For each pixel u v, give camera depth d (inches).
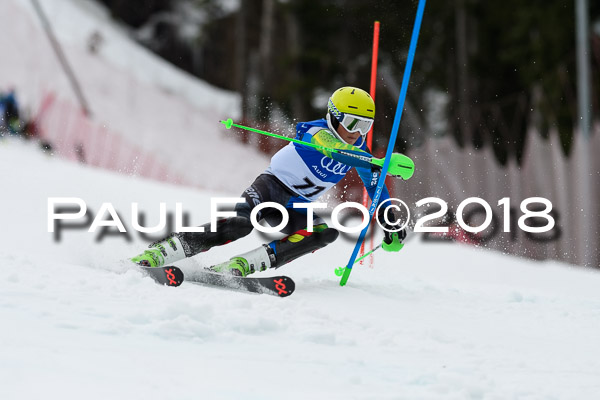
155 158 2498.8
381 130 2090.3
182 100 3243.1
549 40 2425.0
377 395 251.0
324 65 2783.0
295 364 285.9
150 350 278.4
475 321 439.5
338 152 448.5
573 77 2321.6
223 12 3777.1
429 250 916.0
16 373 223.8
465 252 936.3
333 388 257.4
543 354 354.3
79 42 3213.6
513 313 479.2
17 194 852.6
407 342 351.6
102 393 217.2
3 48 2871.6
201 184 2466.8
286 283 423.8
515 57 2529.5
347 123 462.9
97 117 2596.0
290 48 3043.8
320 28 2822.3
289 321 355.6
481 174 1620.3
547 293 587.2
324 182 484.4
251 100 3095.5
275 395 240.1
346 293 487.8
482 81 2632.9
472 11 2652.6
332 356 305.9
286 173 478.6
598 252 1376.7
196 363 268.5
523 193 1579.7
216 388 238.7
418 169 1627.7
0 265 414.6
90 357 254.8
